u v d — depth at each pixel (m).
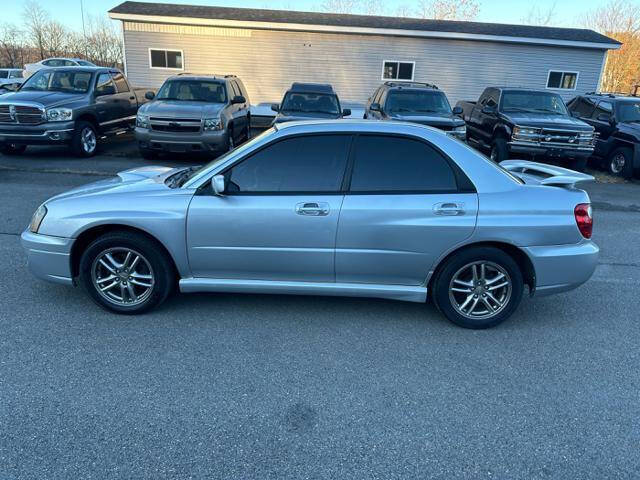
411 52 18.55
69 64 24.25
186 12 18.23
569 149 10.66
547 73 19.05
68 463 2.36
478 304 3.85
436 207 3.61
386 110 11.25
